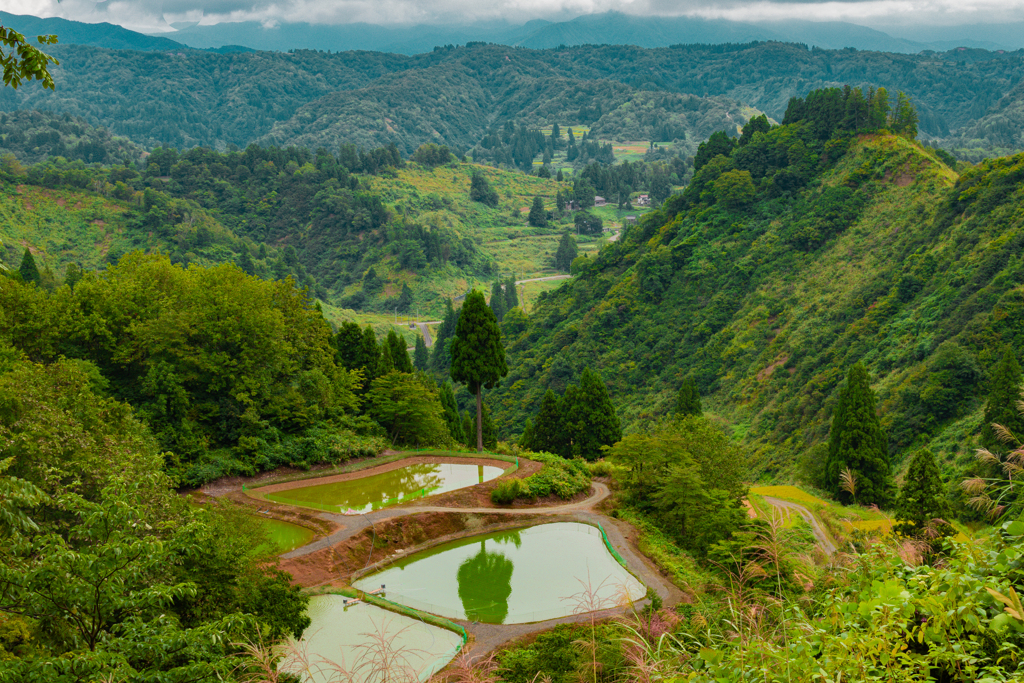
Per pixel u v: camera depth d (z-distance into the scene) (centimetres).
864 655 836
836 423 6838
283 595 2389
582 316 15462
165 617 1388
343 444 5462
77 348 4703
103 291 4975
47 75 1089
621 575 3656
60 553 1263
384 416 6209
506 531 4362
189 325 4834
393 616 3042
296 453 5194
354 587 3400
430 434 6366
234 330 5062
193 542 1625
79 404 3291
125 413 3766
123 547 1323
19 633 1379
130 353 4853
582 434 7231
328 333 6319
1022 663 742
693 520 4469
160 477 2342
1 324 4216
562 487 4997
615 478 5444
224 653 1427
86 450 2577
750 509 4978
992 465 4731
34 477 2106
